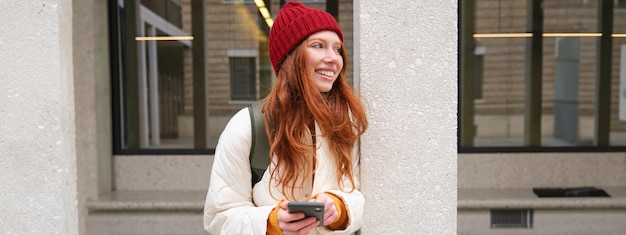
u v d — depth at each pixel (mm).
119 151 5059
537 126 5059
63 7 1991
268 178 1571
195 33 5004
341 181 1622
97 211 4484
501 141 5078
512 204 4324
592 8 4973
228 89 5047
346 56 1632
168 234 4465
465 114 5055
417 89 1816
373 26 1800
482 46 5008
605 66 5020
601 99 5051
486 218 4406
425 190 1840
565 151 5016
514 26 4980
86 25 4570
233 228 1492
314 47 1514
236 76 5031
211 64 5031
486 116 5062
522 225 4398
